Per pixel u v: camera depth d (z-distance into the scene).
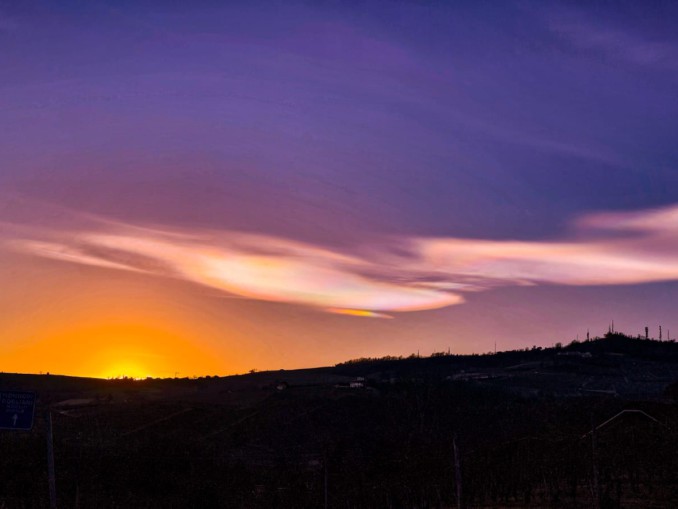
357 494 60.34
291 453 98.75
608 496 45.53
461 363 184.38
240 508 62.16
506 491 53.78
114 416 109.00
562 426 67.00
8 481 60.91
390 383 142.12
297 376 165.25
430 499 55.56
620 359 174.88
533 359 181.88
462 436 96.81
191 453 78.31
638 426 58.28
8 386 131.38
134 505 60.66
